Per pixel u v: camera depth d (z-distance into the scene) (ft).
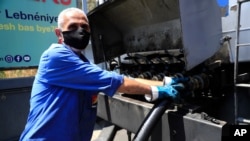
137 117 6.45
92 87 5.06
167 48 7.96
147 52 8.68
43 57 5.19
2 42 11.42
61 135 4.98
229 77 7.45
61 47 5.10
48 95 5.10
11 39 11.64
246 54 6.98
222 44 7.13
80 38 5.28
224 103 7.42
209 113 7.09
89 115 5.59
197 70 7.09
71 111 5.08
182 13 5.72
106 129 7.97
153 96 5.48
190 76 6.70
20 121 11.94
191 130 5.14
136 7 8.06
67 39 5.34
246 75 6.81
